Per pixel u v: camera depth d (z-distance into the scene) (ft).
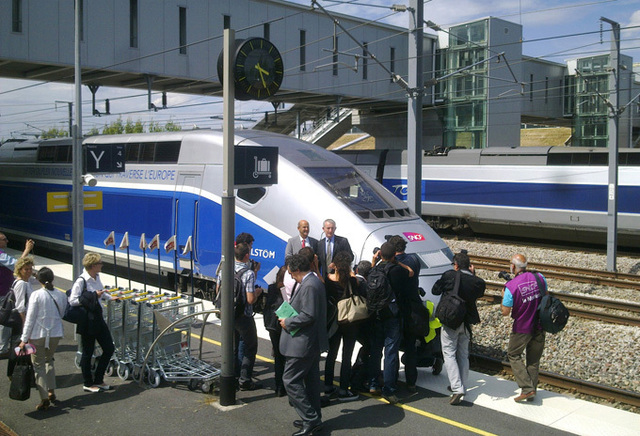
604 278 49.14
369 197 33.81
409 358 22.75
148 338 23.70
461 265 21.84
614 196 53.72
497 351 29.76
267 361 26.53
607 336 32.19
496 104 104.99
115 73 74.79
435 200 81.97
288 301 20.80
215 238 36.60
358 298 21.53
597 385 23.94
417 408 21.49
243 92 21.12
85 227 48.47
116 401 21.84
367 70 97.76
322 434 19.31
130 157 44.04
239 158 21.45
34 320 20.47
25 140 67.36
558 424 20.17
